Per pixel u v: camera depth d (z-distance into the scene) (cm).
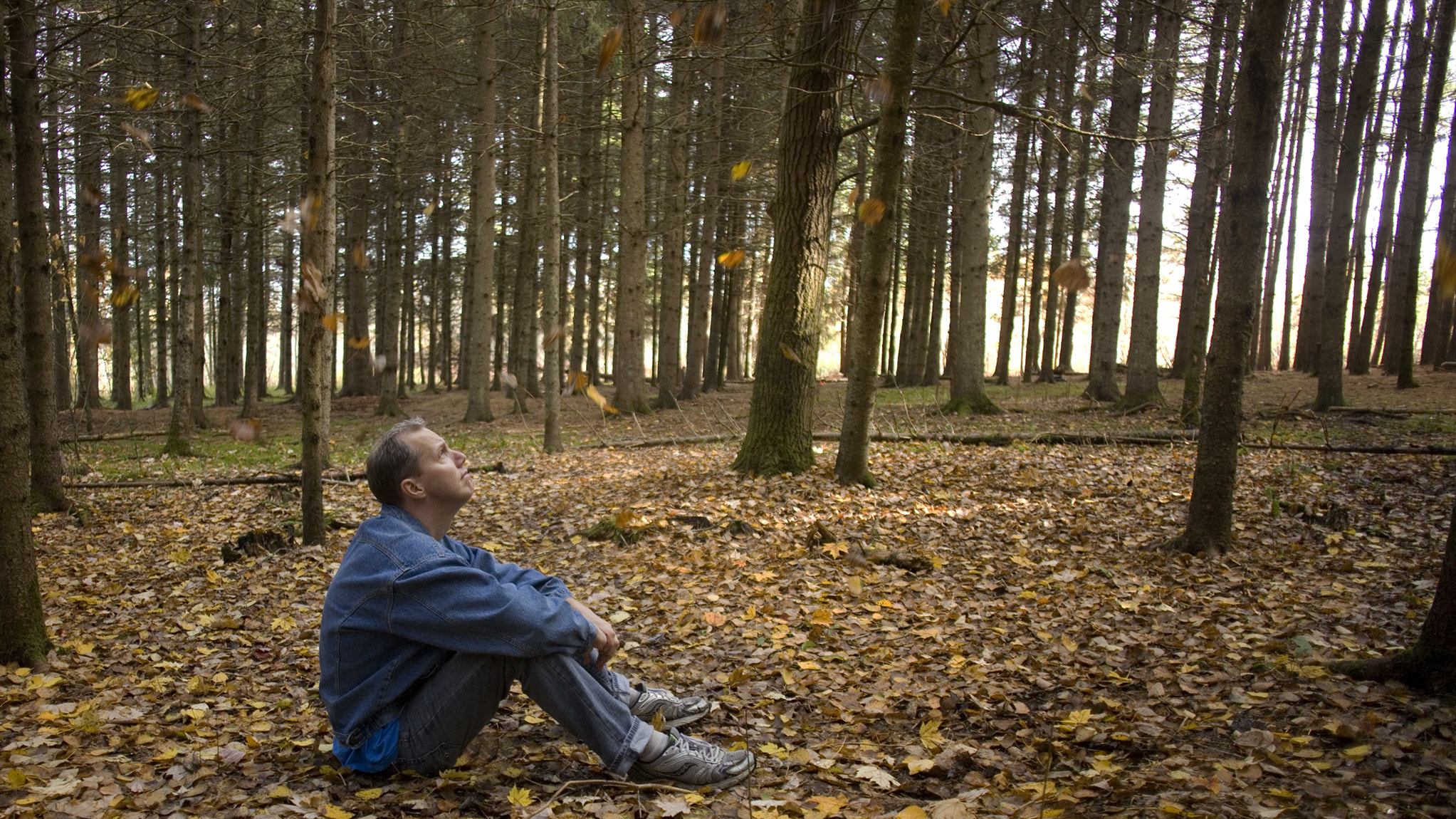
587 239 2234
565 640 258
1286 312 2562
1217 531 574
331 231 966
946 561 566
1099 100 1503
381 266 2767
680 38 1066
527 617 252
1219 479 572
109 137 1072
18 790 258
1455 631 313
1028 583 514
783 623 443
